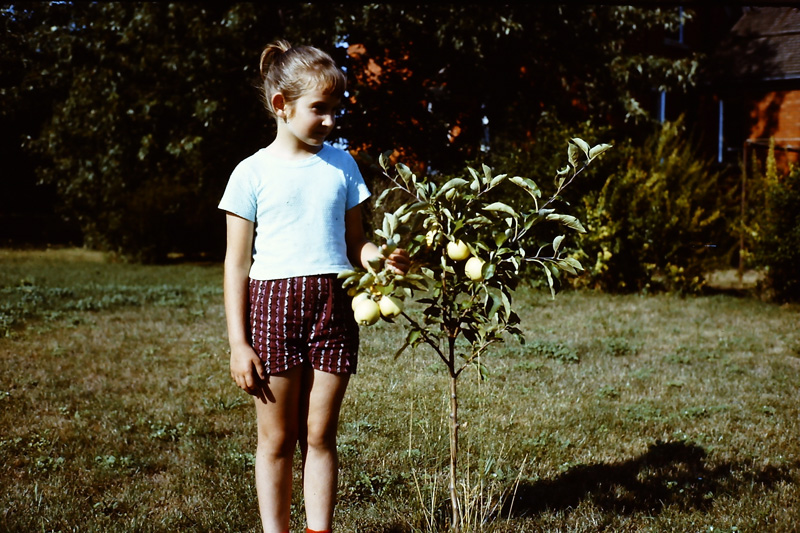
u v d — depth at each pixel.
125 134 13.85
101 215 15.91
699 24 20.14
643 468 3.82
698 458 4.00
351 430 4.27
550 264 2.38
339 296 2.45
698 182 11.25
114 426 4.41
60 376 5.64
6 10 12.01
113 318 8.39
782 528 3.12
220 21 11.97
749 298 10.70
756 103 18.00
